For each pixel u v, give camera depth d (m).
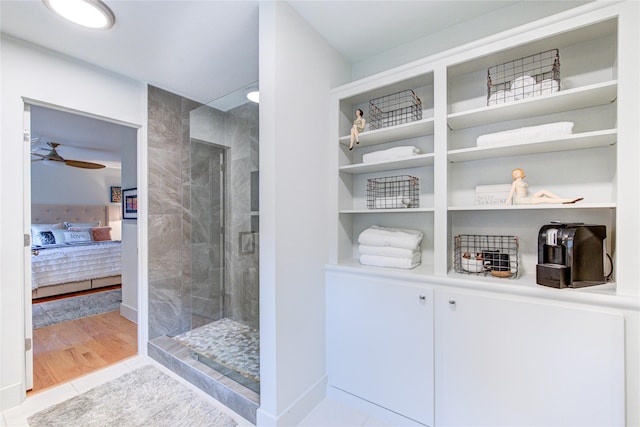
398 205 1.88
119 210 6.49
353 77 2.26
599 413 1.18
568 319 1.24
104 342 2.75
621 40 1.18
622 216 1.18
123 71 2.33
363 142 2.11
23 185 1.93
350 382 1.83
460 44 1.83
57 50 2.02
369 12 1.70
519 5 1.66
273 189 1.55
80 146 4.72
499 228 1.72
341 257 2.03
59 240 4.95
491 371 1.41
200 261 2.72
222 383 1.87
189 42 1.95
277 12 1.55
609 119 1.43
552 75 1.52
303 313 1.74
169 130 2.72
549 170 1.58
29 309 1.99
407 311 1.64
